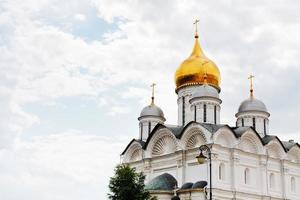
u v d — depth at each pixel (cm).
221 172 7400
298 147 8712
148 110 9200
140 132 9188
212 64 9075
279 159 8325
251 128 7856
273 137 8288
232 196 7325
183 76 9062
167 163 8025
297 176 8612
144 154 8394
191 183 7431
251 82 9250
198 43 9475
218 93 8775
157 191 7431
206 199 6838
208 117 8138
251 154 7831
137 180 5728
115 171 5778
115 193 5581
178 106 9156
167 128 8069
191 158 7619
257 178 7831
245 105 8925
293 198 8331
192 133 7738
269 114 8944
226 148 7506
